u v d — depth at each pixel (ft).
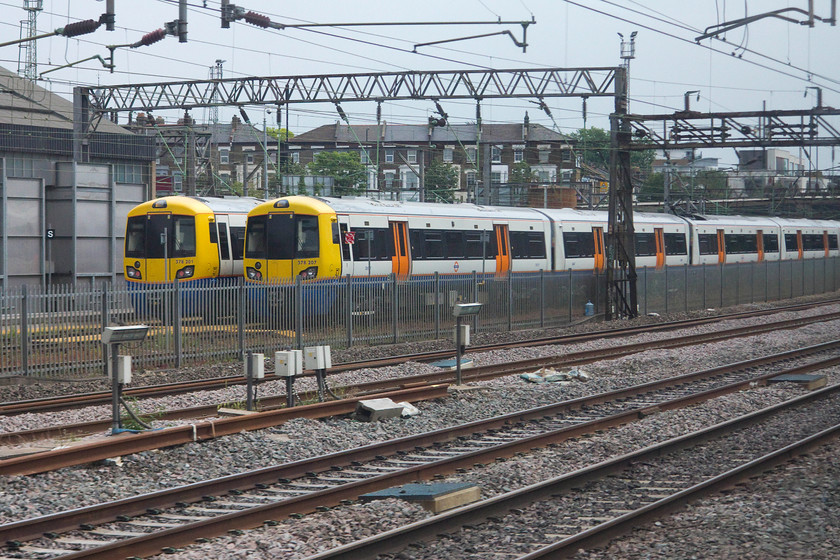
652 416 80.38
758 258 265.54
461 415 80.53
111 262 183.93
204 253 145.79
